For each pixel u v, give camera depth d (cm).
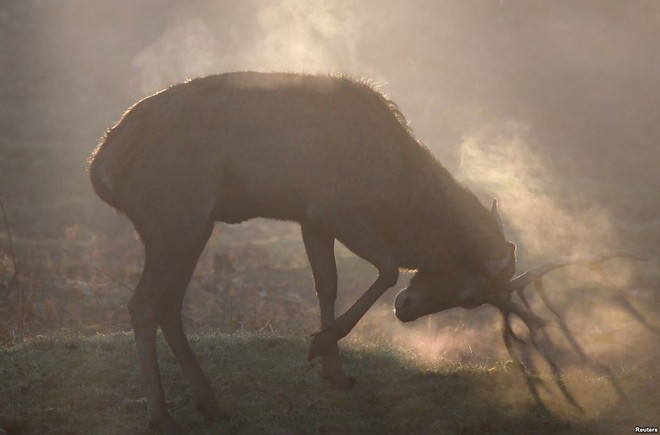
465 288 2270
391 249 2267
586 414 2092
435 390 2239
